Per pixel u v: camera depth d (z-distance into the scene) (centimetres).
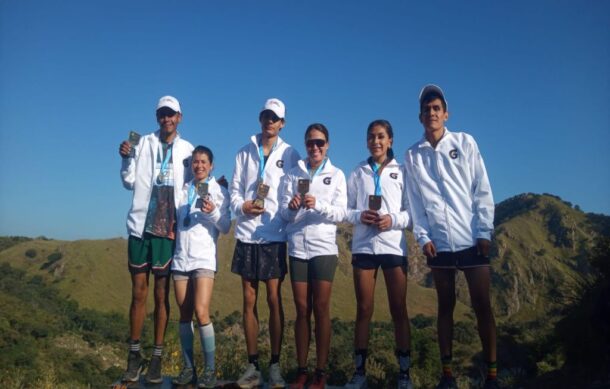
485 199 504
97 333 5931
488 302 491
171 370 905
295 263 521
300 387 500
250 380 519
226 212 584
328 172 543
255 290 541
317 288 511
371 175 551
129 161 577
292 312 4262
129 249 564
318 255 514
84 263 9394
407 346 513
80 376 3869
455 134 527
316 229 520
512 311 7838
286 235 545
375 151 550
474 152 516
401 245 523
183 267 542
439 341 512
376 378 965
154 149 580
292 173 550
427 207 521
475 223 504
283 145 579
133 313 554
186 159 590
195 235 547
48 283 8575
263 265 533
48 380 1504
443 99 533
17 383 1464
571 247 9975
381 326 3812
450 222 505
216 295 7881
